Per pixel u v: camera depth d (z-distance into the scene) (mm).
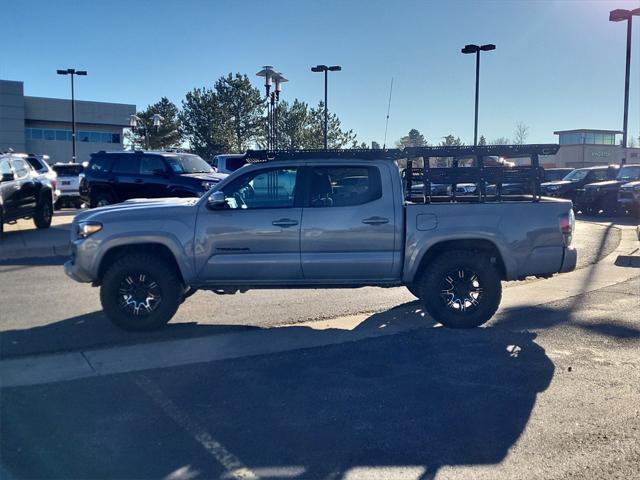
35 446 4285
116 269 7027
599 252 13070
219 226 7031
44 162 17656
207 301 8797
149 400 5094
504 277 7324
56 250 13078
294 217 7039
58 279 10336
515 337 6875
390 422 4652
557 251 7207
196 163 16766
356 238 7059
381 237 7062
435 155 7293
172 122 70625
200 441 4344
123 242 7020
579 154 68188
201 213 7090
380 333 7086
